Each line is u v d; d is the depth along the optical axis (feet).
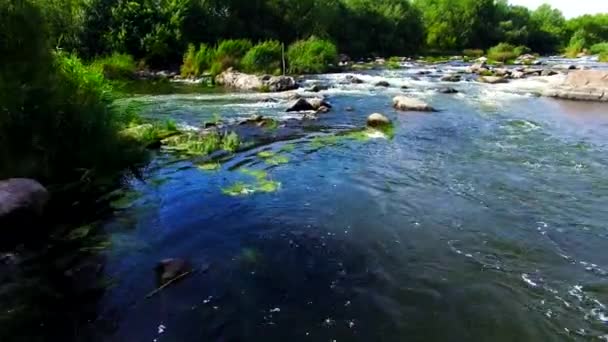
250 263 25.45
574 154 47.85
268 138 54.24
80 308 21.16
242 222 30.76
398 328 20.02
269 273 24.47
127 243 27.53
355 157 46.44
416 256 26.40
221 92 95.81
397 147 50.39
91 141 39.83
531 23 340.39
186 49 146.30
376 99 84.38
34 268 24.43
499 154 47.80
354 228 30.04
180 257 25.93
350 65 161.27
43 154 35.47
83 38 135.54
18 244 26.96
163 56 143.54
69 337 19.26
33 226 29.17
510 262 25.77
